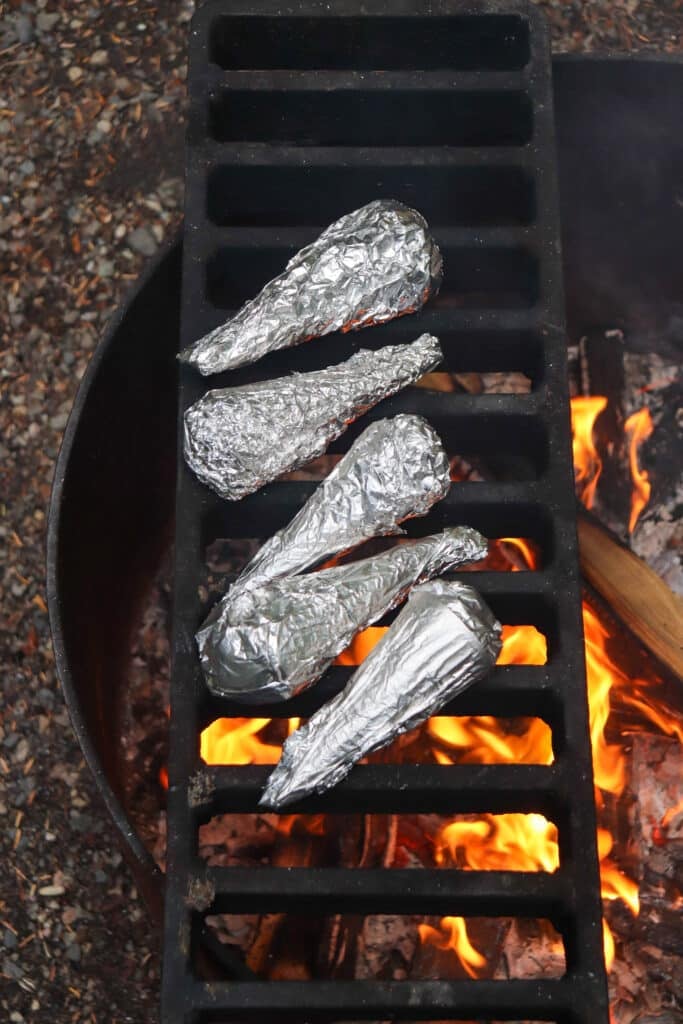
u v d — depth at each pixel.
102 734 1.27
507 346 1.20
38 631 1.41
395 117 1.24
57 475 1.22
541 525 1.18
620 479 1.41
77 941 1.34
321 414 1.15
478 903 1.12
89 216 1.49
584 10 1.51
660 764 1.31
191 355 1.16
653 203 1.35
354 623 1.13
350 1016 1.11
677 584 1.38
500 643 1.13
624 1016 1.28
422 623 1.12
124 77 1.52
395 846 1.30
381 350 1.17
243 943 1.31
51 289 1.48
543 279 1.19
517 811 1.15
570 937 1.11
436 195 1.23
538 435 1.19
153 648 1.40
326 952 1.27
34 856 1.36
